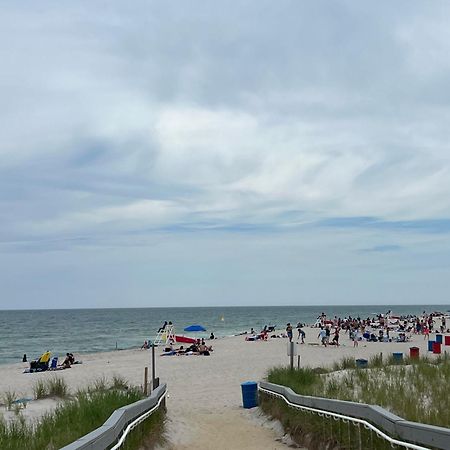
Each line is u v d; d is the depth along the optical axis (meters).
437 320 87.88
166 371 27.28
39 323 121.25
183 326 104.06
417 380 13.32
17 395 18.73
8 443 7.26
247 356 34.00
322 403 9.32
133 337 73.94
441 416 8.34
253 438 11.55
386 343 42.66
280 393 13.05
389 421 6.61
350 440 7.96
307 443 9.89
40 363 31.55
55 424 8.55
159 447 10.07
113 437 6.72
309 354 33.69
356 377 14.98
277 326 98.25
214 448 10.53
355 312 194.00
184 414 15.07
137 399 11.75
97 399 10.66
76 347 58.88
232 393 19.78
